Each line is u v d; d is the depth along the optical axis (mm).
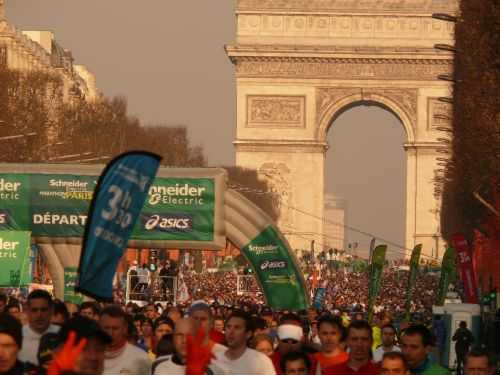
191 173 107188
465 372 54688
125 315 55375
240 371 57219
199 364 42156
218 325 81875
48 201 108500
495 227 174625
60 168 108500
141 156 54125
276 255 107312
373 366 56969
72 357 38406
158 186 107312
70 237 108750
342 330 60906
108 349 55188
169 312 74938
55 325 60656
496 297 161500
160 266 178125
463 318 142375
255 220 107500
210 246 107562
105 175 53969
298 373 54719
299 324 67500
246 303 126688
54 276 109375
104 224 54000
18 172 108312
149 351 75750
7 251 108938
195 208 107250
